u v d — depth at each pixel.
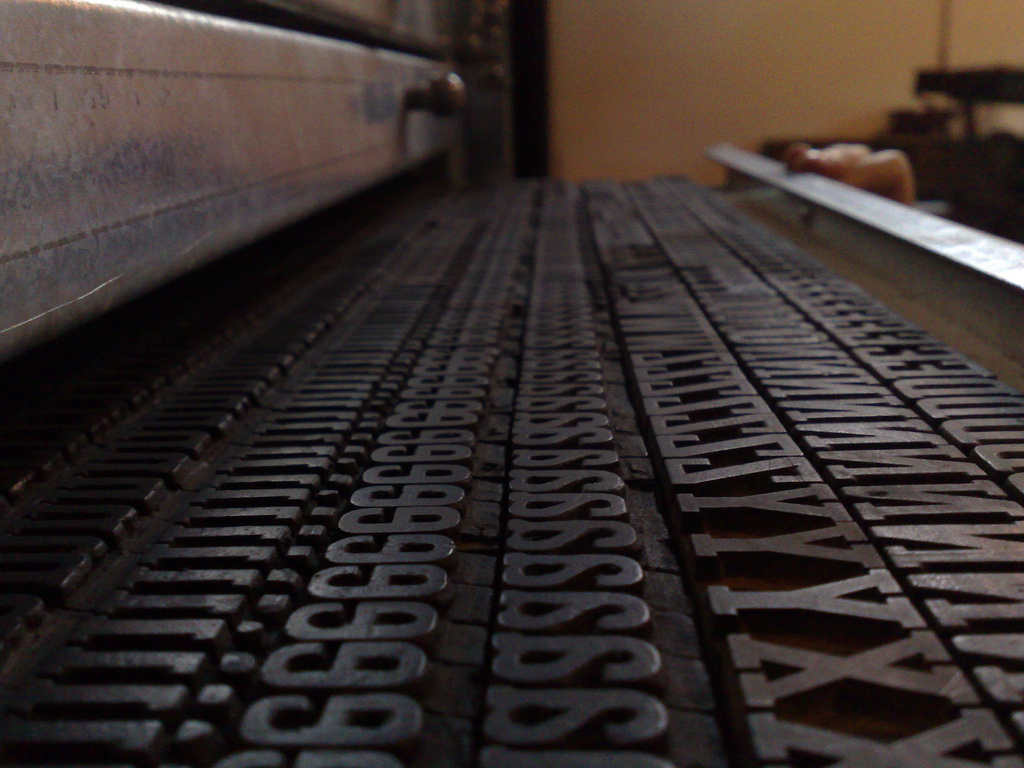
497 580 0.26
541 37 1.53
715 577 0.25
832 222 0.78
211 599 0.25
